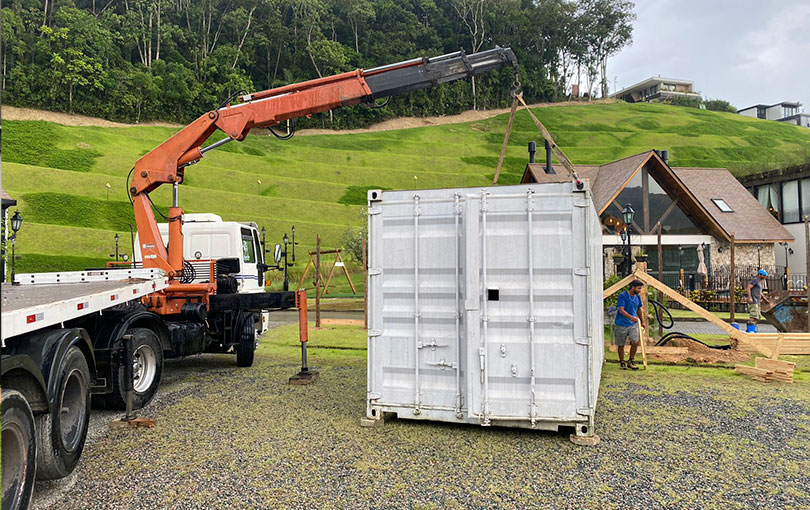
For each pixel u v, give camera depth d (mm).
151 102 83125
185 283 9117
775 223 24172
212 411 6191
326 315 18859
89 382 4559
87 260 36906
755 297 15062
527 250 5219
